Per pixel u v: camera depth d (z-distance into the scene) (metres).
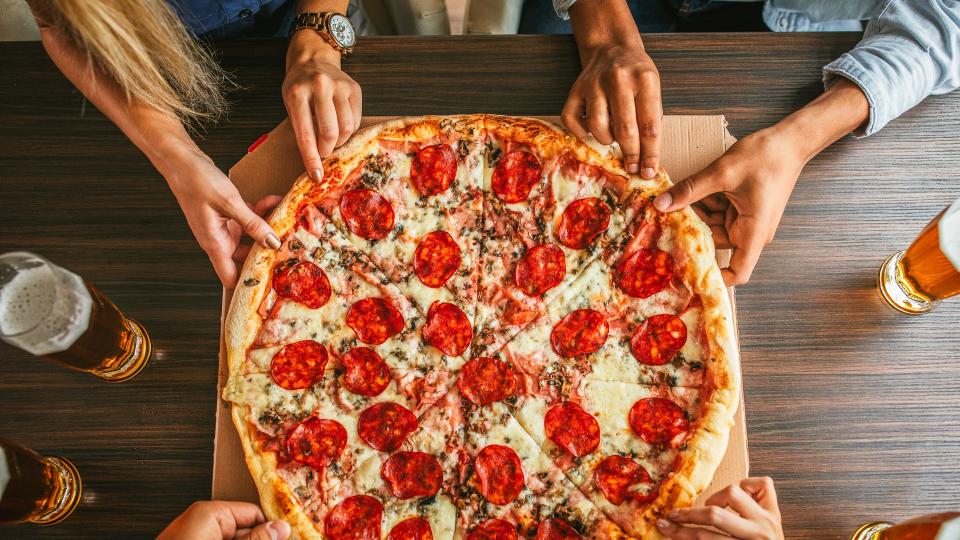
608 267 0.78
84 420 0.77
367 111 0.85
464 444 0.76
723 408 0.72
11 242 0.82
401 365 0.78
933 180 0.82
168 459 0.76
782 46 0.85
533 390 0.76
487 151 0.82
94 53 0.72
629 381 0.75
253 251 0.77
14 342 0.65
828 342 0.78
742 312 0.79
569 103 0.79
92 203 0.83
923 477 0.74
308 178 0.79
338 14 0.83
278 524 0.69
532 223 0.80
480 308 0.79
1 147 0.85
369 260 0.80
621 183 0.79
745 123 0.84
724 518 0.64
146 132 0.75
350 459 0.74
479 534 0.72
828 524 0.74
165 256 0.82
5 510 0.68
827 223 0.81
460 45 0.86
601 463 0.73
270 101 0.85
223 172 0.84
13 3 1.10
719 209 0.80
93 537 0.75
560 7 0.84
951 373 0.77
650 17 1.11
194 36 0.81
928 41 0.79
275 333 0.77
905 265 0.75
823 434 0.76
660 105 0.76
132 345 0.77
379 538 0.72
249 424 0.74
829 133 0.78
